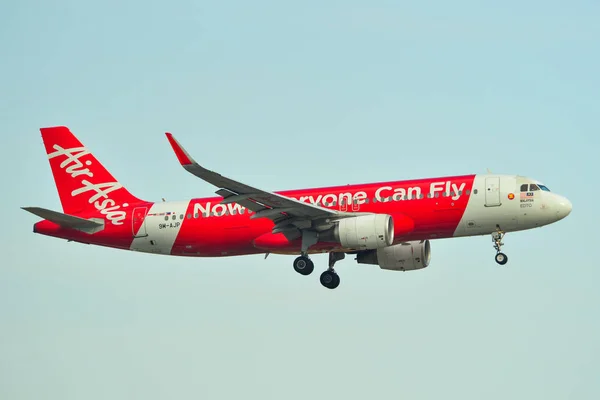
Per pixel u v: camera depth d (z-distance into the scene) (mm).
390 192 157625
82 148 174125
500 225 154125
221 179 140875
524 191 153000
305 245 156500
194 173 138750
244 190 145375
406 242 164125
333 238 154625
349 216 155125
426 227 156125
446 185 155625
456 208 154125
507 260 156500
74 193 173250
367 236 152500
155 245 168125
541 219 152625
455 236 157875
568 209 152250
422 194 155875
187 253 168625
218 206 164500
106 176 173250
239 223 162625
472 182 154875
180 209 166625
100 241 170250
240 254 167500
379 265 166875
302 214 153750
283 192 163750
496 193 153250
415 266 165500
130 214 168500
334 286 164750
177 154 136375
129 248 170250
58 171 173875
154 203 169750
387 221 152750
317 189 162500
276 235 158250
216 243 164625
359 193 159125
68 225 169250
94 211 171500
